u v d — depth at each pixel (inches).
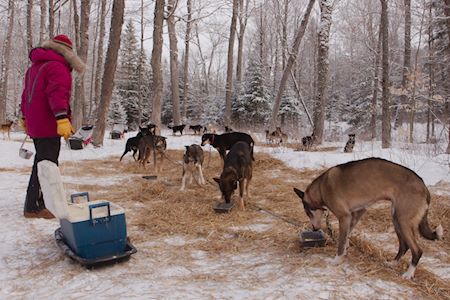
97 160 463.8
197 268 149.3
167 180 347.9
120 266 150.5
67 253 151.4
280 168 406.3
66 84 189.8
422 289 130.3
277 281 136.2
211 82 2187.5
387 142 616.7
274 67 1562.5
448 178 307.7
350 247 170.4
